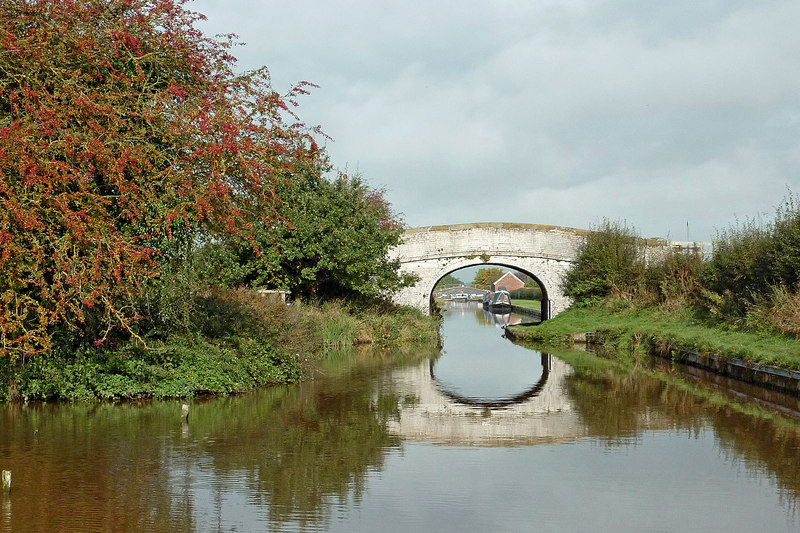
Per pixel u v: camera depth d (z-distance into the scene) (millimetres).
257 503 7445
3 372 12625
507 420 12359
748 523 6941
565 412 13203
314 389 15586
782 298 19500
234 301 17969
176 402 13250
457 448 10125
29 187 10352
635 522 6973
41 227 10016
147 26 12078
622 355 24875
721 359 18875
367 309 30406
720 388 16469
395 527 6781
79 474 8367
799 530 6750
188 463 8969
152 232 12133
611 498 7750
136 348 13648
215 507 7285
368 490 7969
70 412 12000
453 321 54469
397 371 19297
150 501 7430
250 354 15836
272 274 26672
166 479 8234
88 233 10312
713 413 13031
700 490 8062
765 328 19672
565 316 34500
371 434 10977
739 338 19812
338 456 9547
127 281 11523
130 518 6902
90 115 10906
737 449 10078
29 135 10031
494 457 9594
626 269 33750
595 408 13656
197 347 14664
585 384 17188
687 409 13477
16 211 9523
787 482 8383
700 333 22375
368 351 25688
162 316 14109
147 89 12391
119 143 10844
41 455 9195
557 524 6910
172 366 13992
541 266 36656
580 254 35719
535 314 59438
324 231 27438
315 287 29047
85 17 11469
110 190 12023
